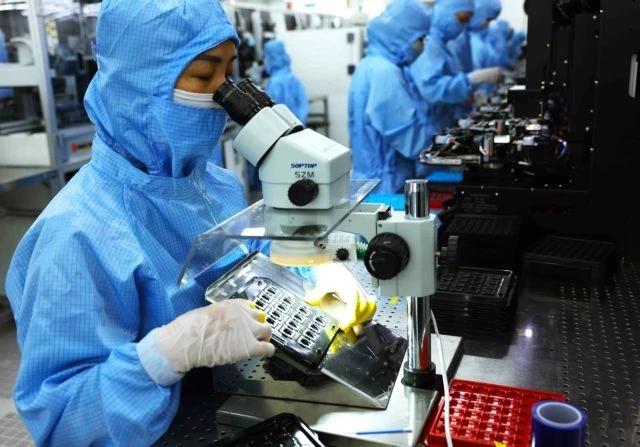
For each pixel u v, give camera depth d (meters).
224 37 0.95
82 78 3.55
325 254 0.87
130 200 1.04
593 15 1.72
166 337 0.87
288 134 0.84
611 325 1.30
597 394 1.03
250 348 0.88
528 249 1.63
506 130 1.92
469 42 5.14
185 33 0.94
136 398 0.86
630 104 1.59
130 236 1.00
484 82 4.90
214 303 0.96
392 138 3.72
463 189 1.79
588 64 1.74
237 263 1.17
